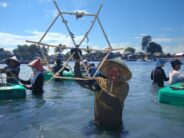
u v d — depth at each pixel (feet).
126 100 10.55
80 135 6.53
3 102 10.17
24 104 9.83
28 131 6.83
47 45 7.29
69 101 10.40
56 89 13.62
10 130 6.91
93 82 7.34
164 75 13.50
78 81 7.40
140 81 17.44
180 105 9.52
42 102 10.19
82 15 7.25
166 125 7.32
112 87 7.23
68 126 7.20
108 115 7.07
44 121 7.66
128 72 7.27
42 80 11.98
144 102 10.14
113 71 7.26
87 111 8.75
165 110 8.89
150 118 7.98
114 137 6.41
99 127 7.12
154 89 13.19
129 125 7.33
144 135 6.56
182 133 6.70
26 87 11.91
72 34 7.32
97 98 7.27
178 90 9.92
